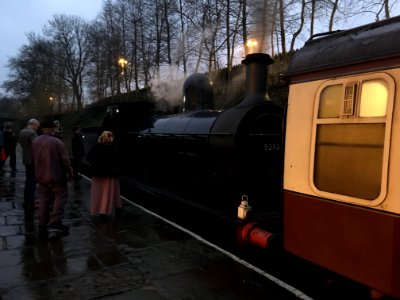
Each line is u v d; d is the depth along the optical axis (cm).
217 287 380
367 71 282
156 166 784
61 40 4978
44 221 557
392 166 260
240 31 1719
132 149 941
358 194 284
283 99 1288
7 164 1517
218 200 550
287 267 450
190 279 398
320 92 319
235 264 439
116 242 519
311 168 323
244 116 496
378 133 272
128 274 411
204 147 570
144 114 1002
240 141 490
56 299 353
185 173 655
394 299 283
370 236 274
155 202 819
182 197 646
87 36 4781
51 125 562
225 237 557
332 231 305
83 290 372
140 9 2716
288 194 350
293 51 1692
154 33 2584
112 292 368
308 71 329
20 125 4997
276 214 457
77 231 571
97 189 630
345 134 296
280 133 525
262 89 536
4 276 403
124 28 3050
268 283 389
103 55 3541
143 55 2700
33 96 5556
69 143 2725
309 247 328
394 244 257
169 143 701
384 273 265
